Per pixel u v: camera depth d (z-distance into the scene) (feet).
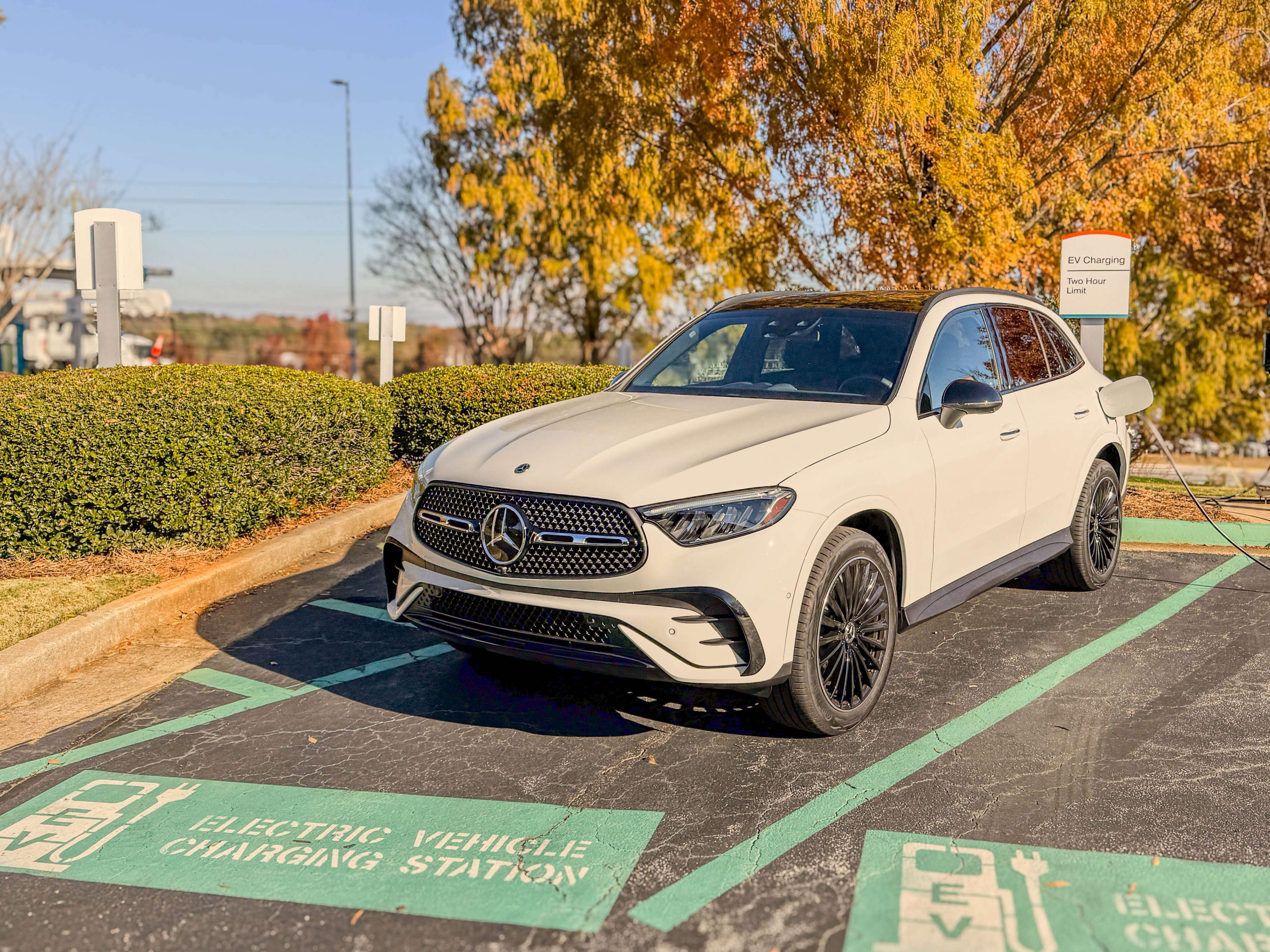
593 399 16.87
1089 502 19.61
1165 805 11.50
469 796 12.04
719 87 45.78
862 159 42.57
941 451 14.98
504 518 12.75
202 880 10.27
